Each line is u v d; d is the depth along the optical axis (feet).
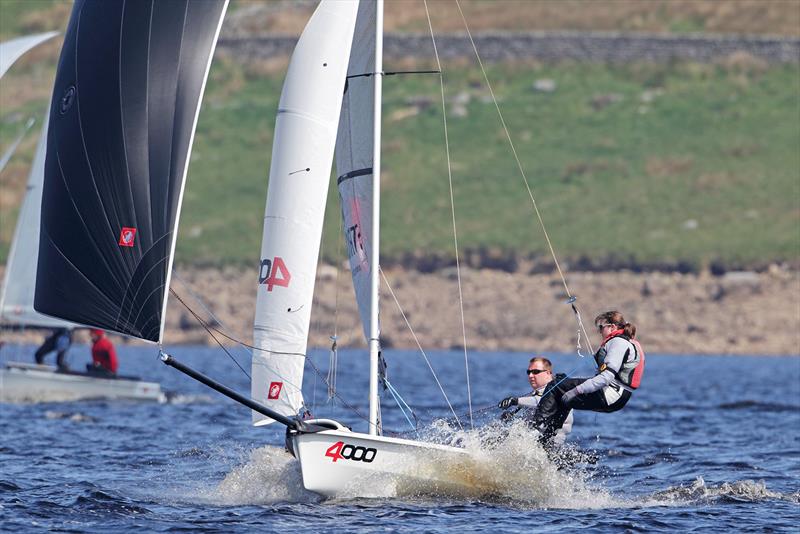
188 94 142.61
